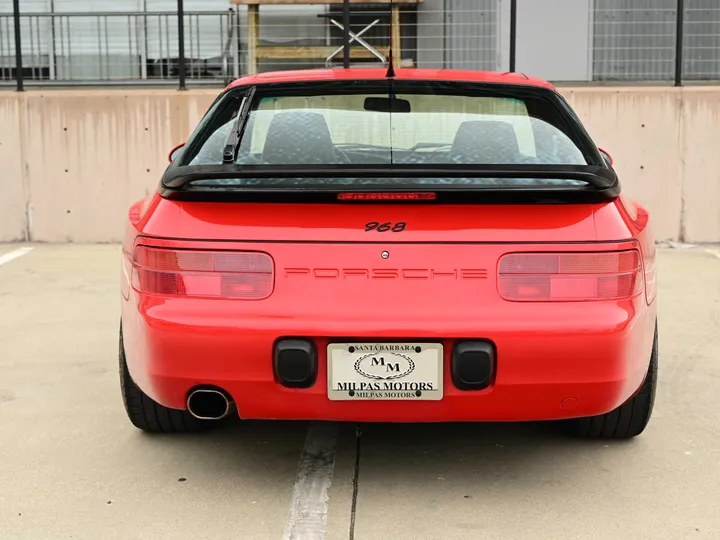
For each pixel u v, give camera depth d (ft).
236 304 7.42
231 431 10.07
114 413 10.71
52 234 24.14
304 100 9.19
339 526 7.68
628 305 7.54
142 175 23.95
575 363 7.36
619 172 24.03
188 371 7.50
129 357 8.25
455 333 7.27
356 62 28.14
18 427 10.21
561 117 9.10
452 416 7.57
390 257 7.39
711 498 8.29
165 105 23.77
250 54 27.14
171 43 29.45
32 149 23.86
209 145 8.64
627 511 8.00
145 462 9.18
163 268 7.59
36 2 29.35
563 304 7.39
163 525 7.73
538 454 9.36
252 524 7.73
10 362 12.93
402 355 7.38
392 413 7.56
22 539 7.48
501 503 8.15
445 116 8.93
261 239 7.45
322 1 26.48
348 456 9.30
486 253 7.38
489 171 7.44
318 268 7.41
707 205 23.95
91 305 16.74
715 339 14.23
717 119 23.70
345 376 7.42
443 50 28.17
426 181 7.49
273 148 8.46
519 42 28.60
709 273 19.89
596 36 28.76
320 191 7.32
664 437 9.88
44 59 29.43
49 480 8.72
